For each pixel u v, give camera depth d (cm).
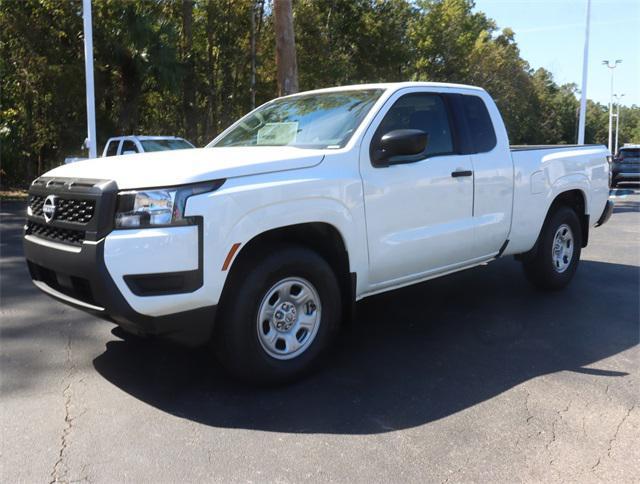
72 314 555
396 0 3428
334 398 376
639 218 1384
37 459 301
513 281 689
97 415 350
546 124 7269
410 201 453
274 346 387
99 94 2103
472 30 4669
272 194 369
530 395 382
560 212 620
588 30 2255
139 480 284
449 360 443
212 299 350
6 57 2033
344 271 426
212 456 305
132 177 350
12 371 416
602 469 297
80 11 1972
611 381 405
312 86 2739
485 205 521
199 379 404
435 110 496
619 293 639
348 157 416
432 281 691
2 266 777
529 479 287
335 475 289
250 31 2498
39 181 412
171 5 2416
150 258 335
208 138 2595
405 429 336
